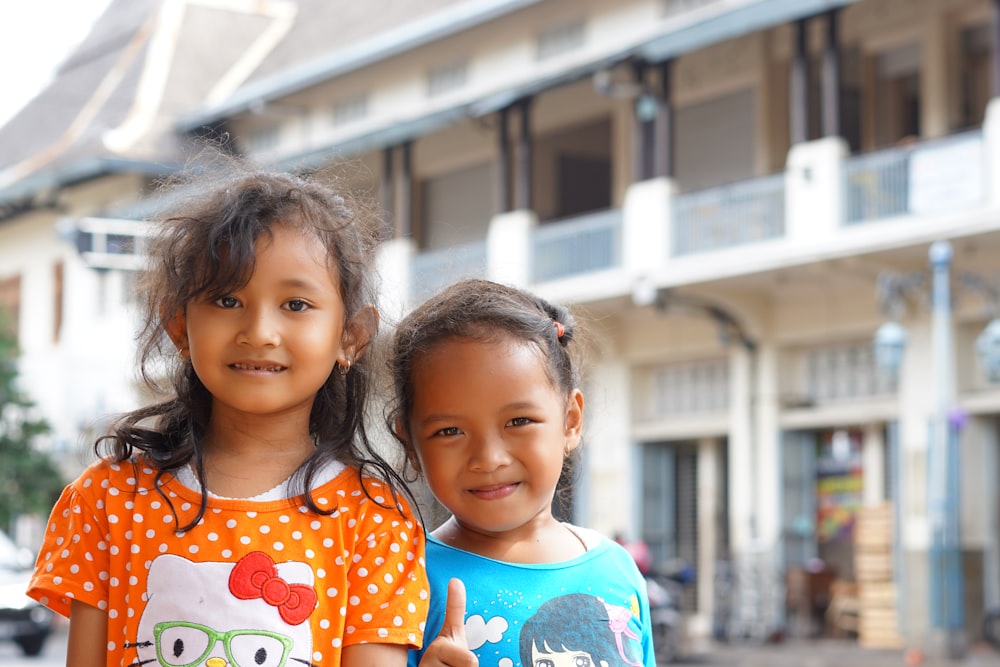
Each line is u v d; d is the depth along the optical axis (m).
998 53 13.81
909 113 16.33
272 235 2.42
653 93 17.03
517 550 2.71
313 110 22.89
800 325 17.12
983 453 15.45
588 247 17.77
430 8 24.27
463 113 18.69
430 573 2.69
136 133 25.61
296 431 2.53
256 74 27.59
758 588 17.06
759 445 17.45
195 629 2.36
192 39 28.58
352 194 2.73
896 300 15.33
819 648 16.03
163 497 2.45
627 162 18.95
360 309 2.55
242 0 29.78
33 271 28.38
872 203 14.86
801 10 14.89
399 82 21.39
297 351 2.42
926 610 15.46
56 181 25.56
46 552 2.48
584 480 19.56
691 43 15.95
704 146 18.12
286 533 2.43
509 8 18.91
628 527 18.95
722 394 18.25
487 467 2.58
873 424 16.72
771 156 17.31
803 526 17.28
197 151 2.87
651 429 18.88
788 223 15.55
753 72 17.47
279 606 2.38
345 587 2.43
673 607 15.18
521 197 18.58
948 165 14.07
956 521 14.13
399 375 2.67
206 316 2.42
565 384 2.71
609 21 18.47
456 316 2.63
